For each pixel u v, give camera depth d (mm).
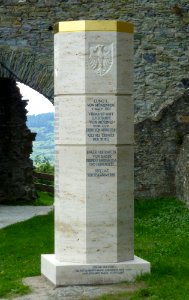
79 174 8789
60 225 8898
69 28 8797
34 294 8477
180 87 18547
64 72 8836
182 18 18484
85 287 8633
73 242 8820
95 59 8766
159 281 8688
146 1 18406
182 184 15992
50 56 18469
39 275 9406
